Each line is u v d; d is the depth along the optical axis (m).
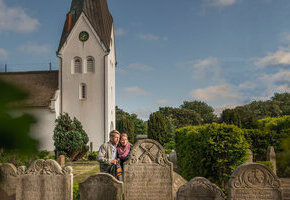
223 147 7.59
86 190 6.11
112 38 31.58
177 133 15.41
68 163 18.33
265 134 13.52
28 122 1.34
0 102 1.30
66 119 19.89
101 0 29.94
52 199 6.20
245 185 5.69
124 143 7.49
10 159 1.44
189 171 10.24
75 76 27.81
